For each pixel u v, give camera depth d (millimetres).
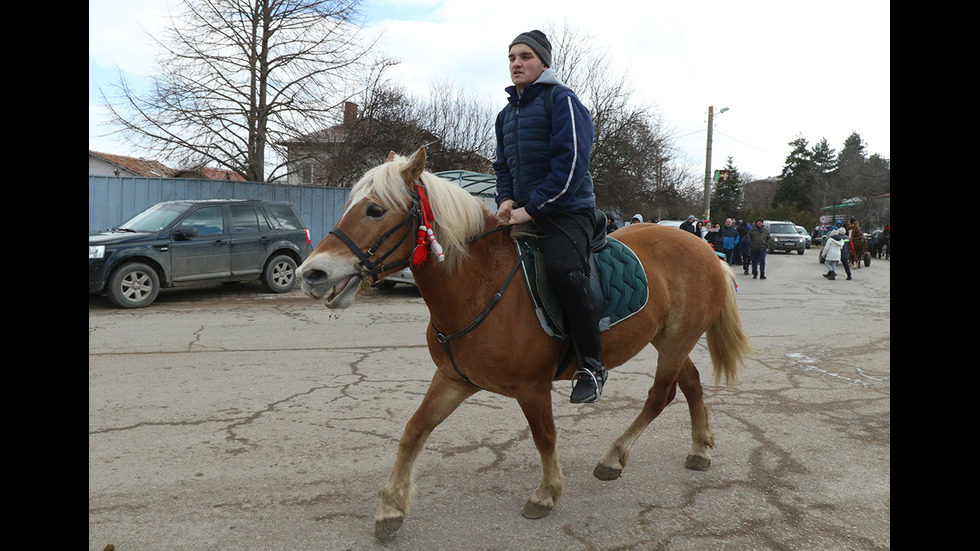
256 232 11367
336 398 5008
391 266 2711
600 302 3137
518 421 4449
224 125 17953
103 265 9461
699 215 42188
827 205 59656
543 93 3057
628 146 26703
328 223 15445
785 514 3098
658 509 3152
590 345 2951
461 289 2854
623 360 3404
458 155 26781
